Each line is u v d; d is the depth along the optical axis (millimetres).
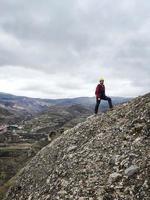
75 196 18094
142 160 18094
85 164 20625
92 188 17906
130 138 20797
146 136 20219
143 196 15820
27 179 25641
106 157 20062
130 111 24516
